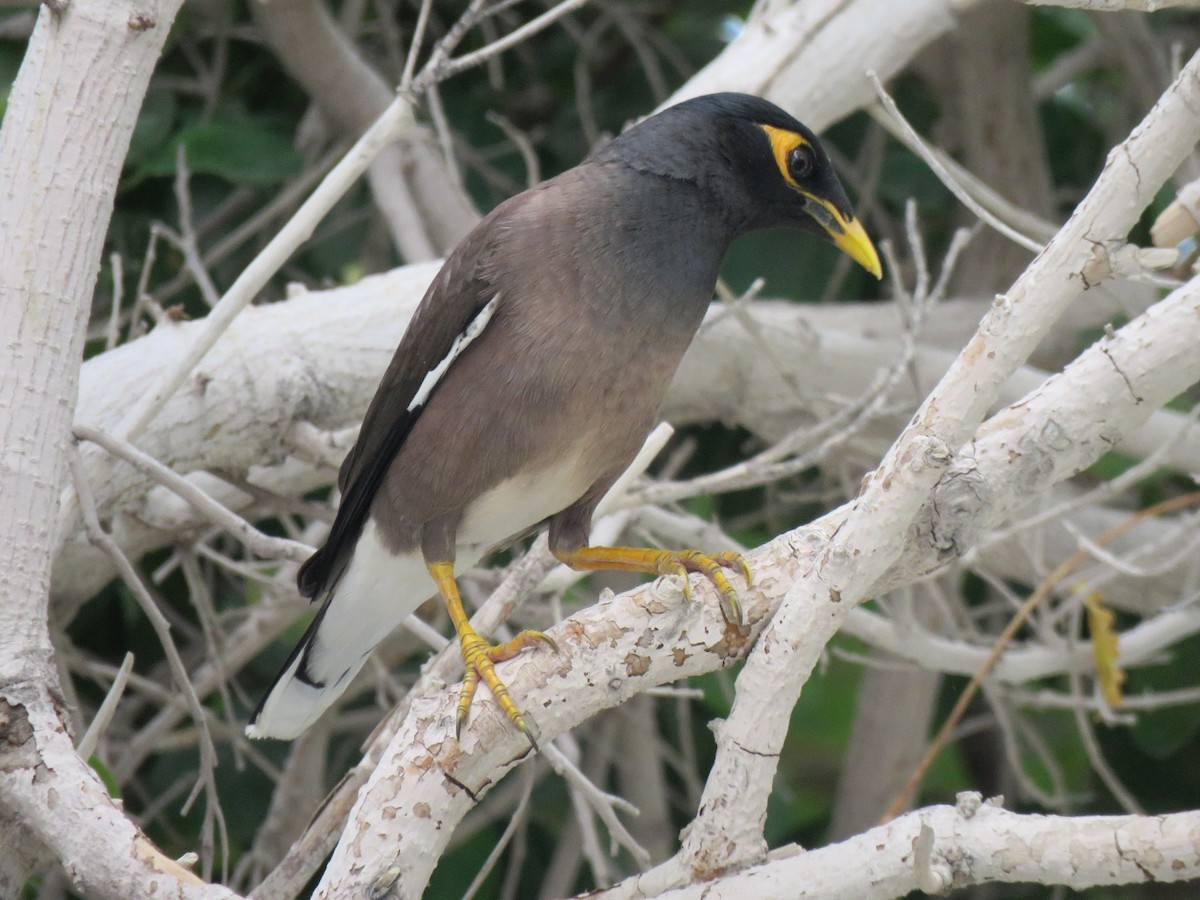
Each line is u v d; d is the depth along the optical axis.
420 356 5.77
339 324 7.46
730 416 9.06
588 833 6.50
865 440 9.27
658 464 10.52
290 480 8.12
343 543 6.15
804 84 8.16
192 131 9.05
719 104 5.95
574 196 5.62
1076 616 7.67
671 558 5.69
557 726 4.43
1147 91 10.05
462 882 9.30
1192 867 3.60
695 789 8.80
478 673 4.50
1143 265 3.93
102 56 5.03
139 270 9.45
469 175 10.29
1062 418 4.38
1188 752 9.90
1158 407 4.35
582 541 5.94
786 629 4.16
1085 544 6.91
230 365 7.15
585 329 5.43
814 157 6.11
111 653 9.74
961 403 4.05
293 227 5.63
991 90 10.14
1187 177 8.69
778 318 8.90
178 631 9.87
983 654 7.60
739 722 4.19
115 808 4.32
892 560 4.11
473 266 5.60
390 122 5.59
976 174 10.36
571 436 5.51
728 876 4.12
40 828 4.33
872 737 9.93
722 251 5.96
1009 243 10.47
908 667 8.17
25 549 4.77
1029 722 9.55
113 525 7.39
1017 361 4.02
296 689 6.24
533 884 9.79
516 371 5.43
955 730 9.45
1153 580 9.13
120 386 7.00
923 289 6.74
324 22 8.62
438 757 4.35
